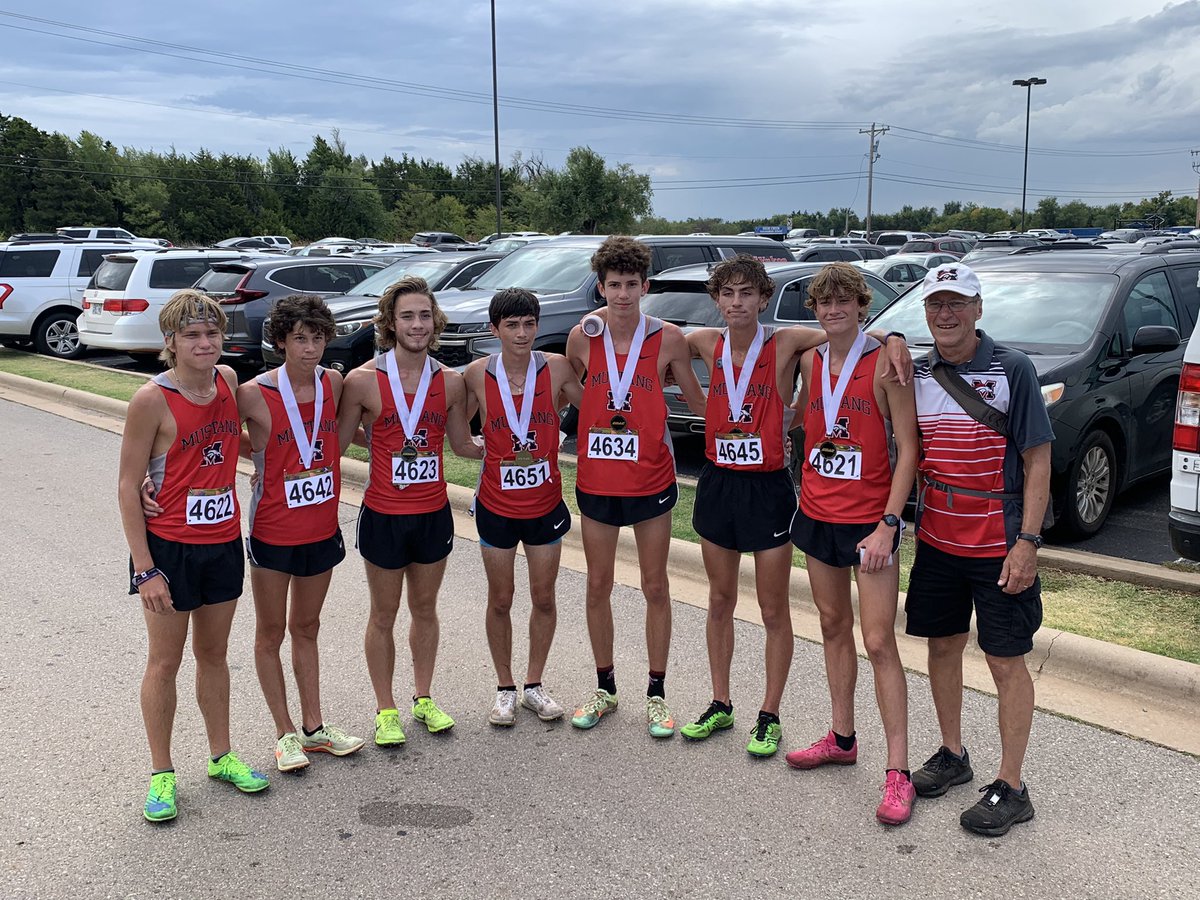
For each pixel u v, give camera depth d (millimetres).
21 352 16656
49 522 7227
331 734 3920
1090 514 6289
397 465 3889
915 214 101812
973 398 3227
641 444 3914
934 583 3416
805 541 3635
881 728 4055
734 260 3658
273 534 3693
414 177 86125
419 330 3822
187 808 3523
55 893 3025
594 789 3627
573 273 10047
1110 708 4074
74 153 70312
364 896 3018
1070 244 11219
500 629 4137
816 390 3568
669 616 4070
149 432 3322
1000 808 3287
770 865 3137
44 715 4219
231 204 68688
